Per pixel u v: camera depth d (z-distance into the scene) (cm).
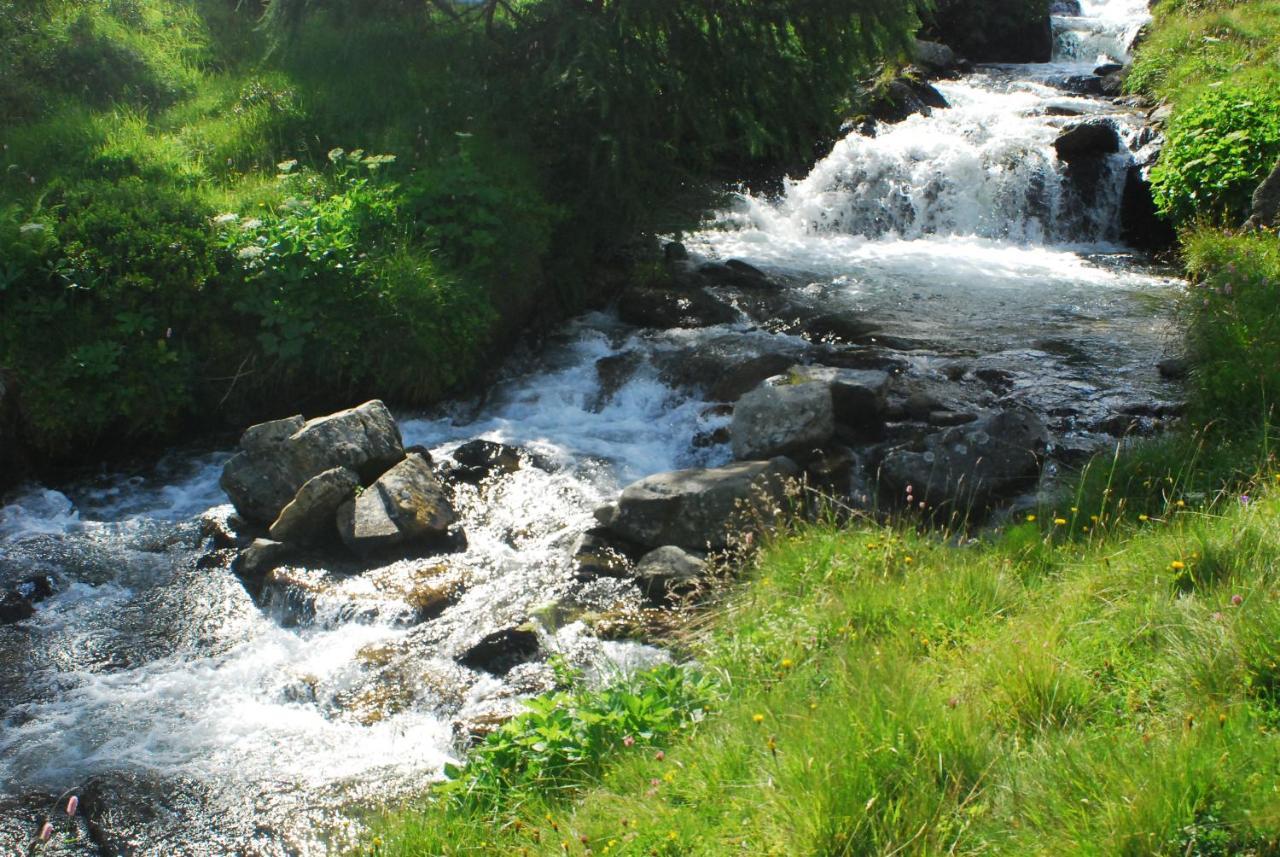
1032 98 1777
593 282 1179
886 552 585
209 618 675
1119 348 993
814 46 1190
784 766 382
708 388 950
